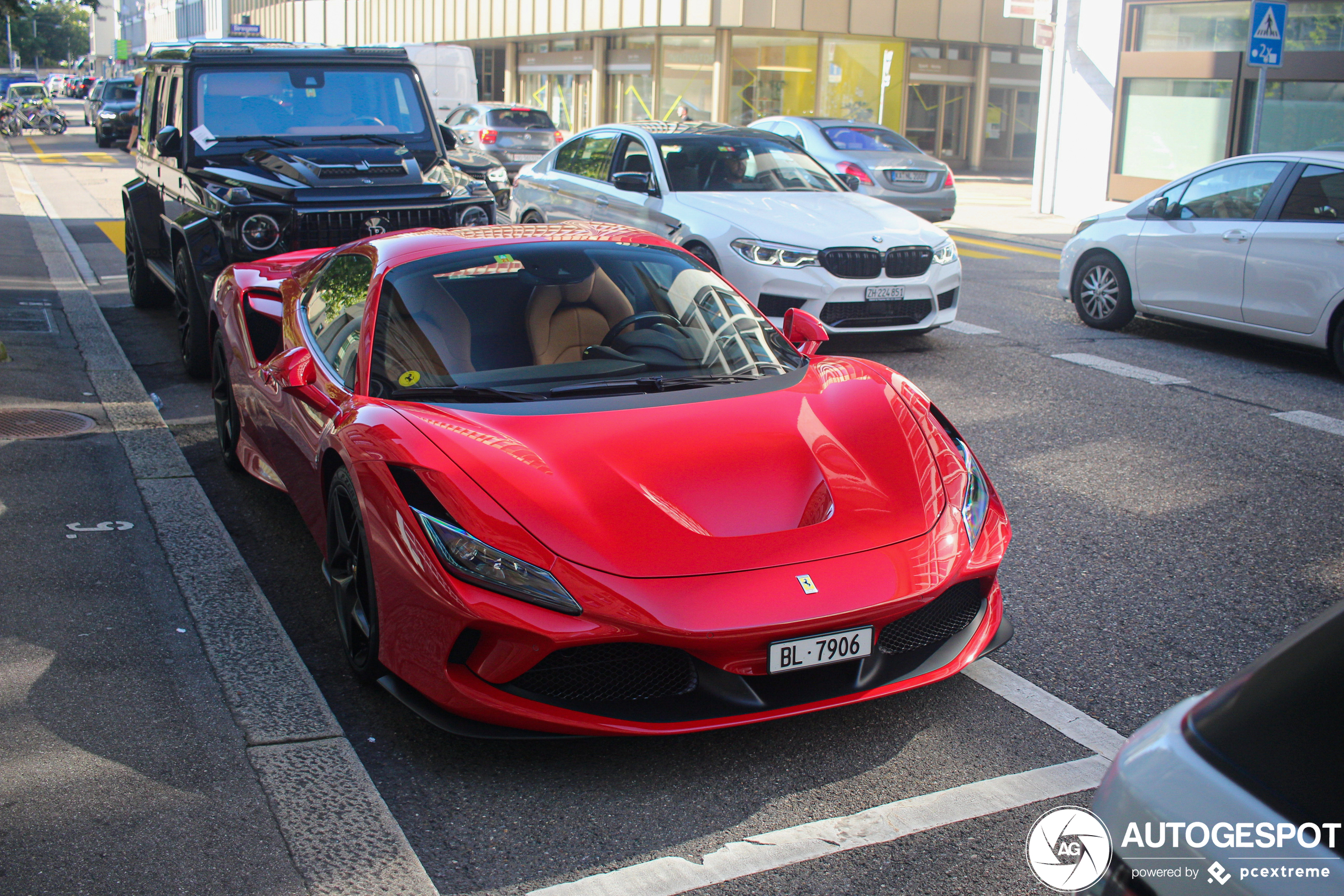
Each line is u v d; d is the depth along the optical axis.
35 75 105.19
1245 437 6.22
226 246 6.80
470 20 39.34
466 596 2.82
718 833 2.69
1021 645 3.72
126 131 30.73
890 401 3.64
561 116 36.50
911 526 3.10
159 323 8.98
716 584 2.82
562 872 2.54
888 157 16.14
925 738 3.12
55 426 6.02
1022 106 33.66
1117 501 5.17
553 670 2.87
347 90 8.19
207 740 3.05
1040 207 19.34
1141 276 8.90
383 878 2.50
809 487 3.13
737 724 2.80
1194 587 4.21
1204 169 8.57
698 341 3.94
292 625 3.86
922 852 2.60
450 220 7.31
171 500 4.99
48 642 3.62
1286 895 1.16
